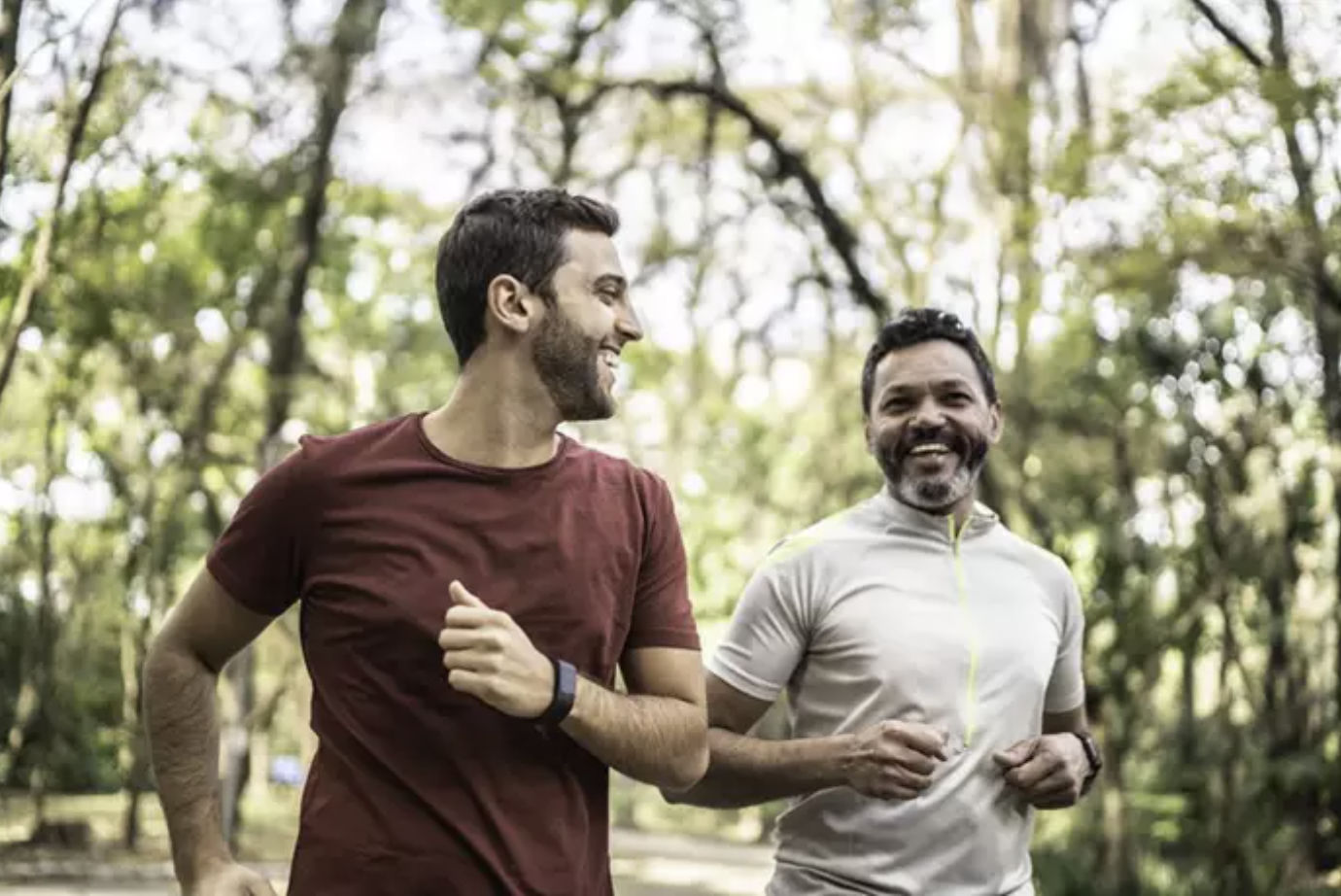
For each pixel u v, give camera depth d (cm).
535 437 228
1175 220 926
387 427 231
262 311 1405
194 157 1152
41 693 1669
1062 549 1152
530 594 221
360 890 216
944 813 296
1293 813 1171
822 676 308
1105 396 1325
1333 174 893
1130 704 1144
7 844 1639
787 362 1700
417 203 1526
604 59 1195
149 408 1517
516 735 219
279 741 2461
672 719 225
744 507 2328
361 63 1177
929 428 307
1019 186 1016
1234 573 1212
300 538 227
